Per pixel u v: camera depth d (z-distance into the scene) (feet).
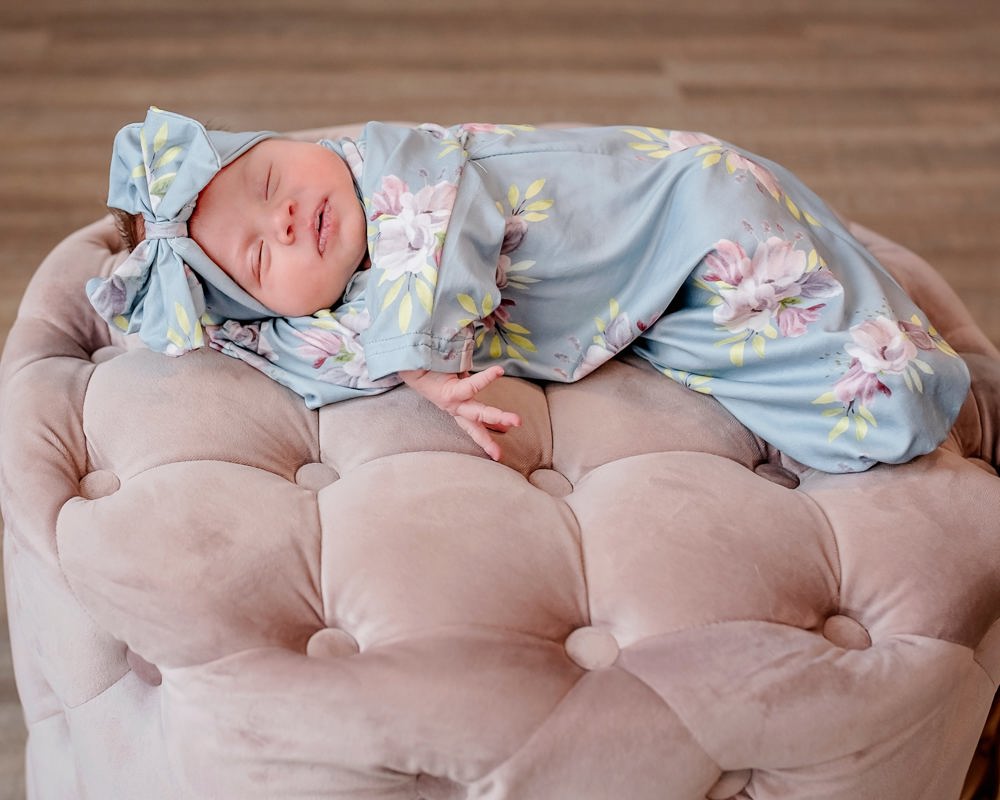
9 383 3.59
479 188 3.49
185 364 3.55
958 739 3.09
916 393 3.28
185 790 2.83
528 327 3.71
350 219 3.53
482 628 2.78
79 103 7.38
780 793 2.84
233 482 3.13
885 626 2.98
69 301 3.91
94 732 3.07
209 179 3.35
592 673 2.76
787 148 7.30
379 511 3.04
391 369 3.26
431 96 7.59
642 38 8.36
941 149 7.38
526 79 7.82
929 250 6.56
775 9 8.85
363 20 8.38
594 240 3.59
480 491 3.12
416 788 2.77
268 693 2.67
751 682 2.72
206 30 8.18
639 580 2.93
